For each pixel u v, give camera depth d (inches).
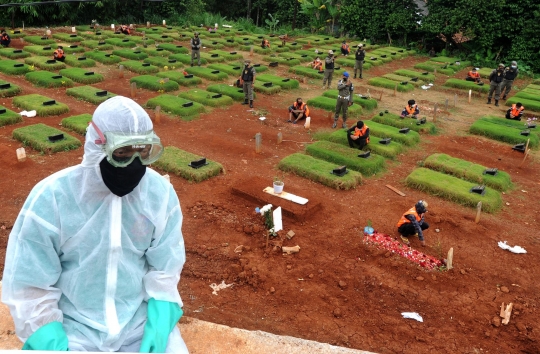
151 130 88.4
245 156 456.4
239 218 333.4
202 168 400.2
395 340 231.3
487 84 864.3
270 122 569.9
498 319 251.6
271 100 666.8
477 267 300.7
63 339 88.7
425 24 1138.0
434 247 319.0
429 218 353.7
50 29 1092.5
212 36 1147.9
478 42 1092.5
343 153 458.0
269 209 319.3
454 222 349.7
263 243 304.0
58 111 530.3
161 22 1334.9
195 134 506.6
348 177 406.3
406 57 1111.6
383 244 309.9
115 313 95.7
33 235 85.0
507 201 406.6
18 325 89.2
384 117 592.7
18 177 372.2
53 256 88.1
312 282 271.0
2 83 600.1
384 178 432.5
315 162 432.1
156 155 89.7
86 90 614.9
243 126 549.0
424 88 813.2
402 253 301.9
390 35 1233.4
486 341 236.1
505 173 447.5
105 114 83.8
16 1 1071.6
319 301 255.4
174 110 565.6
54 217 85.2
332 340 227.1
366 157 453.4
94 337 94.3
